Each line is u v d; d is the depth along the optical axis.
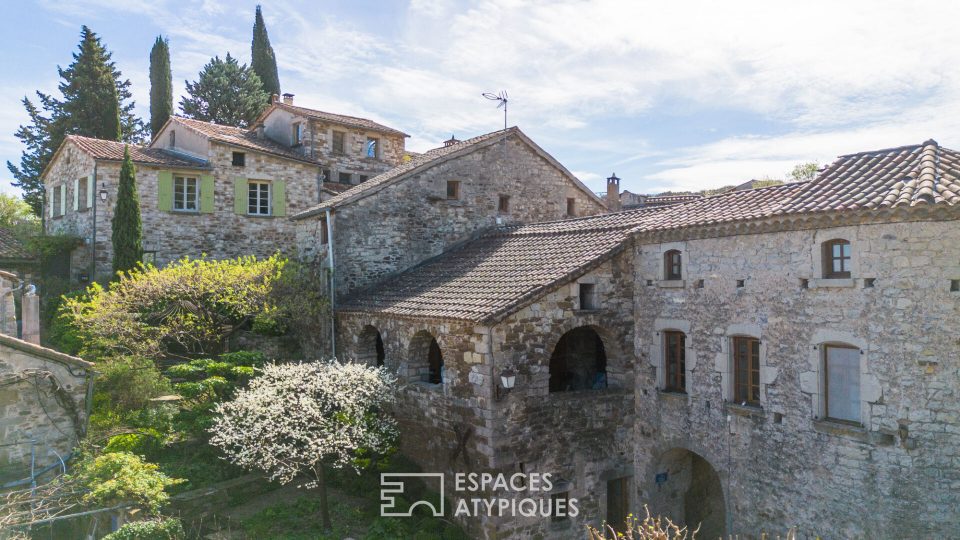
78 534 11.71
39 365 12.57
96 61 32.72
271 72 43.91
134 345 16.95
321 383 13.90
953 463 10.03
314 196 26.86
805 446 11.77
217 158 24.61
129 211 21.48
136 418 14.85
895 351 10.53
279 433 13.13
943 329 10.12
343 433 13.05
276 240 25.88
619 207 26.08
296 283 19.28
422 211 20.23
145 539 10.70
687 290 14.09
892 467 10.55
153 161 23.53
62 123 31.97
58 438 12.87
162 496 11.70
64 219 26.11
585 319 14.64
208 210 24.36
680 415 14.24
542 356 13.89
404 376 15.68
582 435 14.54
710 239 13.57
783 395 12.16
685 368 14.22
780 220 11.92
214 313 18.78
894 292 10.55
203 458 14.65
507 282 15.05
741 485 12.93
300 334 20.09
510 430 13.29
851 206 10.81
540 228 19.16
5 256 21.95
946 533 10.06
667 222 14.67
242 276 18.86
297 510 13.68
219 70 40.59
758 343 12.83
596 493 14.75
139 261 21.52
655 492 14.91
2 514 10.61
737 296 13.02
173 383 16.92
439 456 14.54
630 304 15.45
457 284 16.36
